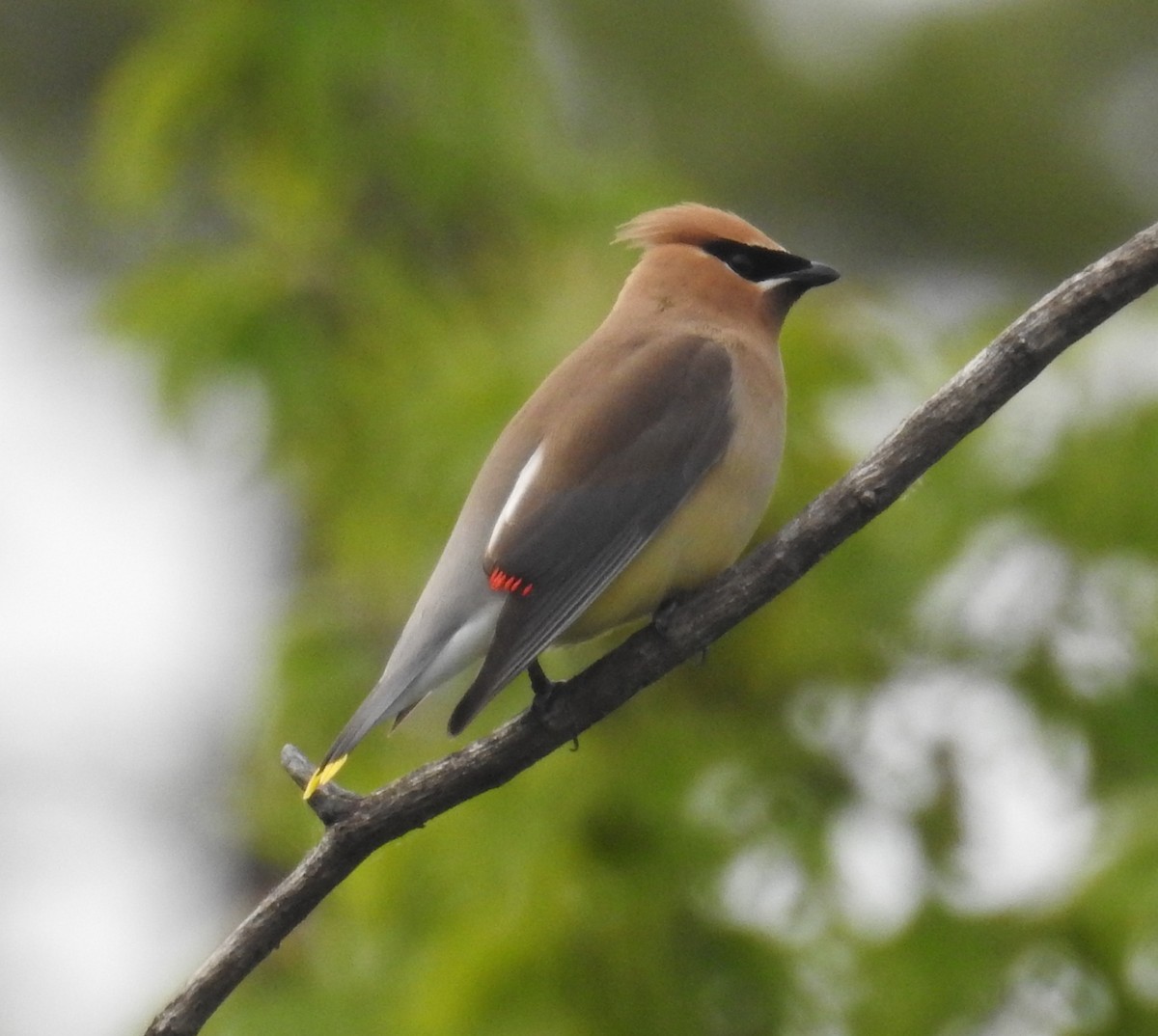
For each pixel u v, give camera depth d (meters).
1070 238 18.52
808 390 11.95
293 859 13.20
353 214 13.93
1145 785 11.39
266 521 16.45
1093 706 11.79
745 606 8.42
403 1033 11.41
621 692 8.42
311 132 13.77
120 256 17.27
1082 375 11.93
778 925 11.55
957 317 18.41
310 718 12.64
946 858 11.77
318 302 13.65
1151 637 11.78
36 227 17.36
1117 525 11.70
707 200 16.05
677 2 18.16
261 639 13.27
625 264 13.62
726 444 9.70
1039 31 18.42
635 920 11.41
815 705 11.94
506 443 9.76
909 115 18.34
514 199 13.98
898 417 12.21
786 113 18.30
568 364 10.09
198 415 13.50
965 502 11.80
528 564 9.20
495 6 14.45
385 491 12.89
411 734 12.20
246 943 7.95
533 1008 11.29
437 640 9.06
